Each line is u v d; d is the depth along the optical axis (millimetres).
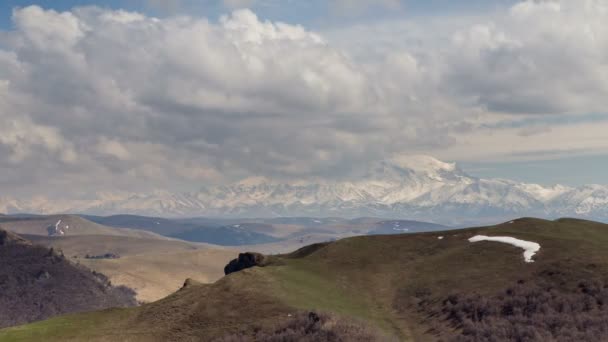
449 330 82438
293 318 82438
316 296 95125
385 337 79562
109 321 90750
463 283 96500
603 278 85312
